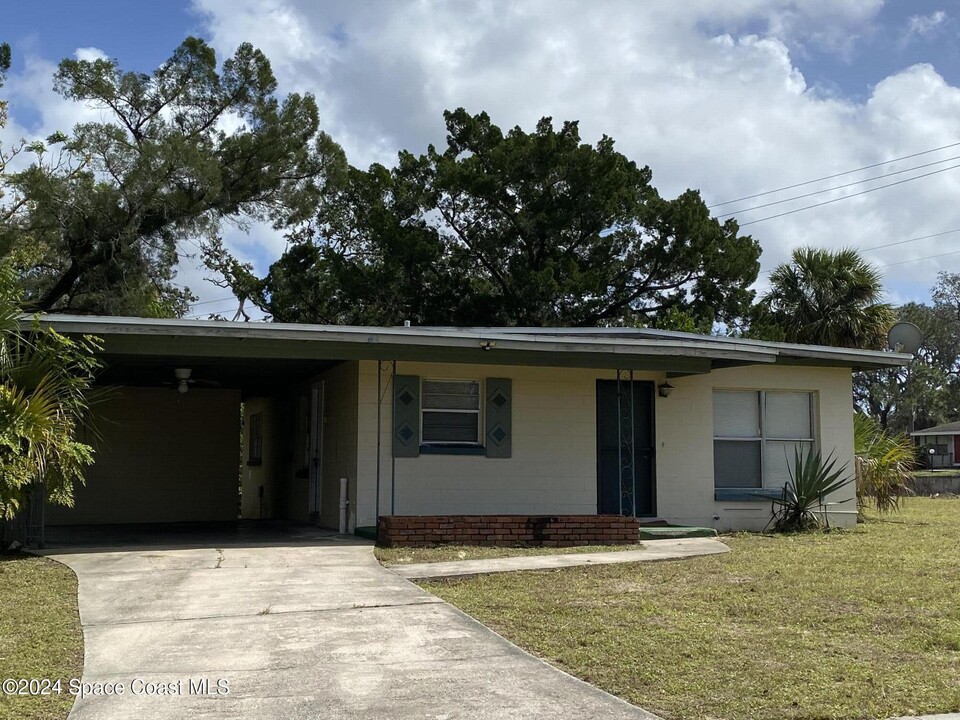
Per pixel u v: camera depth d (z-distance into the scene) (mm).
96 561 10562
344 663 6516
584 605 8445
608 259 33531
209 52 29562
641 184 36469
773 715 5633
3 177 25953
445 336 12453
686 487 15273
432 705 5668
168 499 18391
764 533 14664
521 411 14477
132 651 6781
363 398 13641
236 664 6473
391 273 32719
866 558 11438
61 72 28219
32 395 10383
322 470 15500
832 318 26125
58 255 27203
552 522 12539
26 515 11914
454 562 10711
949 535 14273
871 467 17609
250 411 23078
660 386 15320
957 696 5938
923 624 7797
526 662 6586
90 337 10797
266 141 29328
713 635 7422
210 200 28281
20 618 7766
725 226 34688
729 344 14844
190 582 9250
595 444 14734
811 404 16125
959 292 60094
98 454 18031
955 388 59875
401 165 35188
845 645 7156
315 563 10438
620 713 5570
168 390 18656
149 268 28328
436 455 13930
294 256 34969
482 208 33719
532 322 31641
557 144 32594
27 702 5785
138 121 29750
